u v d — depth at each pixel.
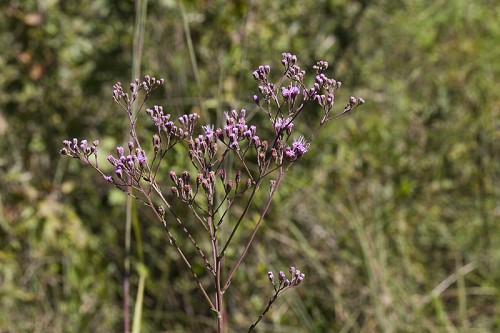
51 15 5.86
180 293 5.47
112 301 5.43
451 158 6.04
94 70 5.83
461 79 6.27
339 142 5.82
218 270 2.93
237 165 5.27
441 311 5.08
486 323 5.47
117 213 5.65
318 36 6.10
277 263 5.43
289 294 5.25
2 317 5.19
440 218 5.89
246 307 5.32
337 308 5.33
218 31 5.73
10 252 5.43
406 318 5.10
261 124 5.50
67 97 5.91
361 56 6.21
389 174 5.86
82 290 5.36
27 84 5.84
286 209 5.49
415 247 5.78
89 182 5.79
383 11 6.29
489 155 6.06
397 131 6.02
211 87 5.57
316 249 5.54
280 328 5.21
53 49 5.89
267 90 2.99
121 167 2.93
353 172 5.79
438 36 6.63
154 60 5.64
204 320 5.36
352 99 2.98
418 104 6.17
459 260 5.69
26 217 5.38
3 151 5.85
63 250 5.38
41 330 5.22
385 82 6.20
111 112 5.79
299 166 5.77
